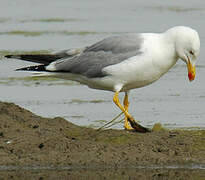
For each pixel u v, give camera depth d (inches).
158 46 576.4
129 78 582.6
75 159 509.7
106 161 505.7
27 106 714.8
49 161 506.9
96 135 562.9
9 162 505.7
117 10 1275.8
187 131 586.2
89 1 1390.3
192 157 515.2
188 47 571.2
